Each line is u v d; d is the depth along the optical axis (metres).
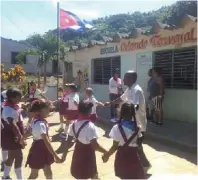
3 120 3.47
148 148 5.25
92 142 2.89
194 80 6.70
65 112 6.04
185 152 4.99
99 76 10.38
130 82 4.07
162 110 6.80
